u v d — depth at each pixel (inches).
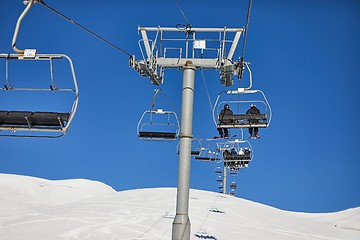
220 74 362.3
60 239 776.3
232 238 875.4
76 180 3479.3
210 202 1379.2
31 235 807.1
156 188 1729.8
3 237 797.2
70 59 250.8
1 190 2245.3
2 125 252.1
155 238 802.2
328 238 1113.4
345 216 3245.6
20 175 2859.3
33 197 2336.4
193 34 361.4
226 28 356.2
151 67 351.3
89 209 1142.3
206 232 898.1
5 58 249.9
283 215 1402.6
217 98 419.2
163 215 1059.9
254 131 538.6
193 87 351.9
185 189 333.7
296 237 1017.5
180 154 339.9
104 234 823.1
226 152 767.7
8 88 252.5
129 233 838.5
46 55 249.8
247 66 369.7
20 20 236.1
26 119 247.0
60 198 2534.5
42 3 240.1
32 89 253.9
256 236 935.0
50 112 250.7
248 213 1264.8
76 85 252.5
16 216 1112.8
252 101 418.3
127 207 1188.5
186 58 356.5
